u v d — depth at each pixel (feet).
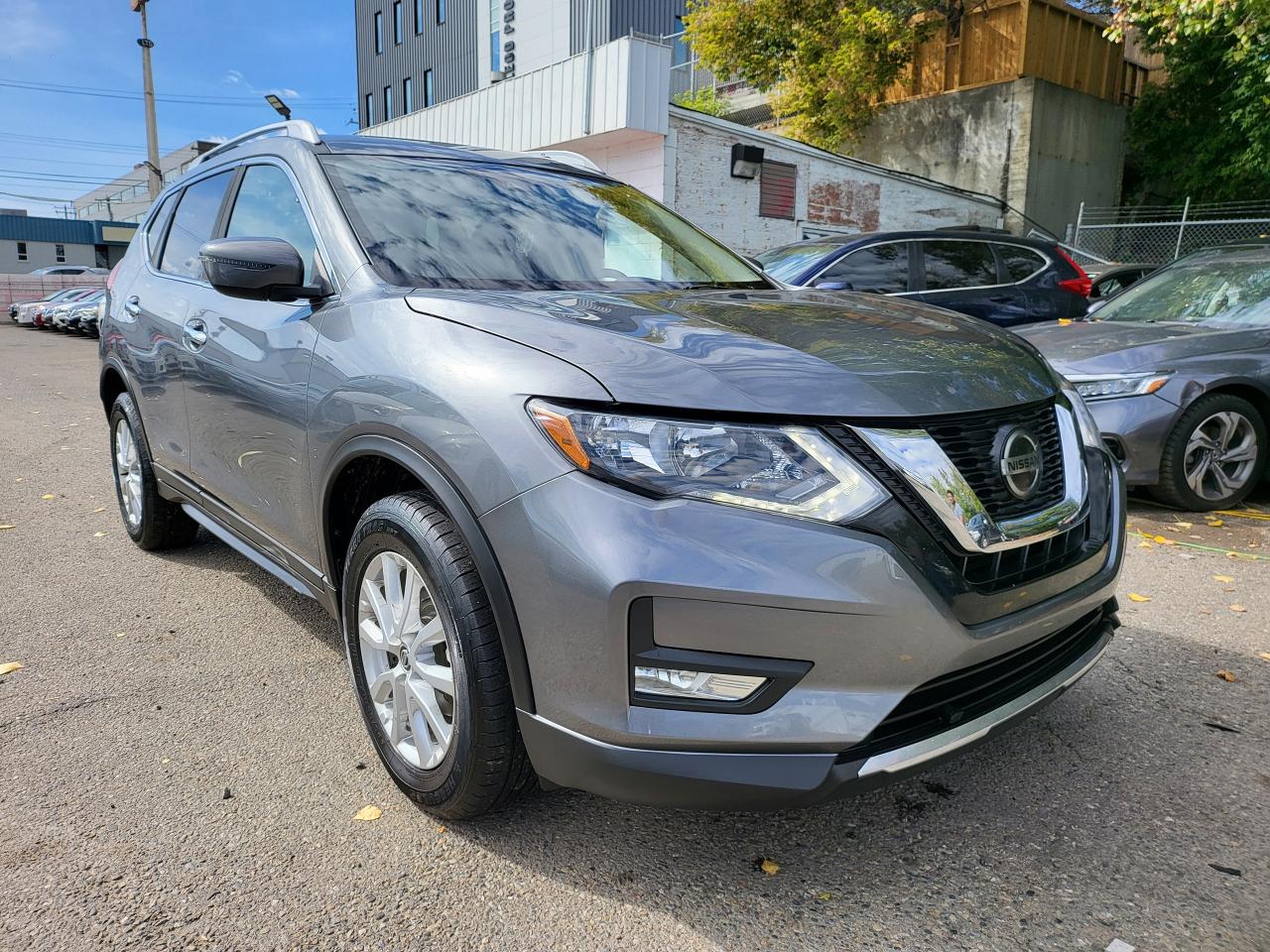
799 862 6.93
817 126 61.31
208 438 10.46
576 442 5.88
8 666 10.24
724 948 6.00
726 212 43.88
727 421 5.85
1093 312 20.79
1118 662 10.57
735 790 5.74
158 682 9.93
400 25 111.65
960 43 59.47
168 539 14.20
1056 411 7.41
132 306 12.96
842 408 5.95
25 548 14.79
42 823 7.29
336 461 7.64
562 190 10.78
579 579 5.74
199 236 11.68
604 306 7.48
